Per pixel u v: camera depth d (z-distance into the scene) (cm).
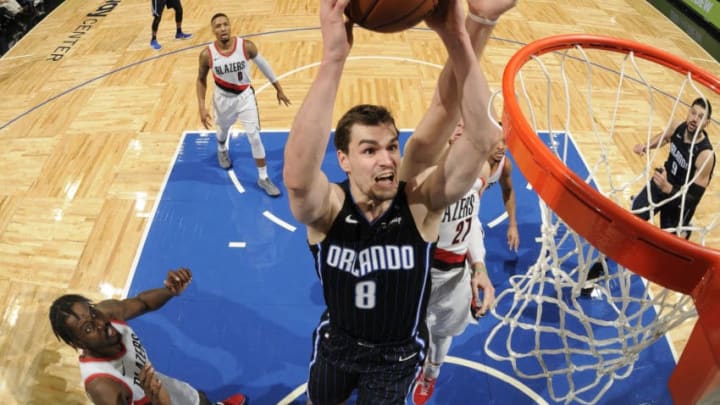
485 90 162
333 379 233
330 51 146
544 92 739
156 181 589
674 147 430
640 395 398
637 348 295
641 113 705
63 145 640
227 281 482
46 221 537
